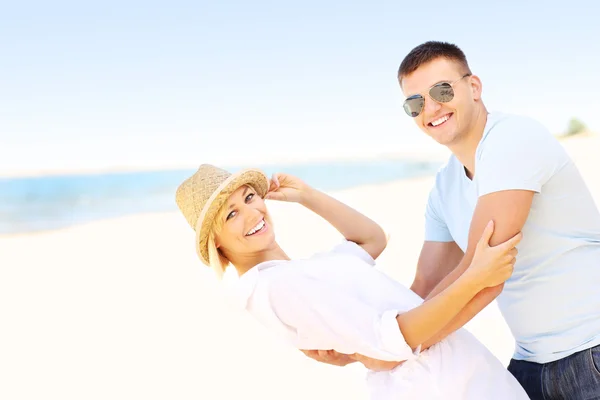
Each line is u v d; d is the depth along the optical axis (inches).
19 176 1391.5
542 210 91.7
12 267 548.1
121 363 262.2
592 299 90.8
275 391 210.2
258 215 102.3
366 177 1289.4
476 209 89.3
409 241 426.9
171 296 376.8
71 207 1035.3
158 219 832.3
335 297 88.2
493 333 228.1
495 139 89.2
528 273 94.4
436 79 95.8
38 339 312.8
